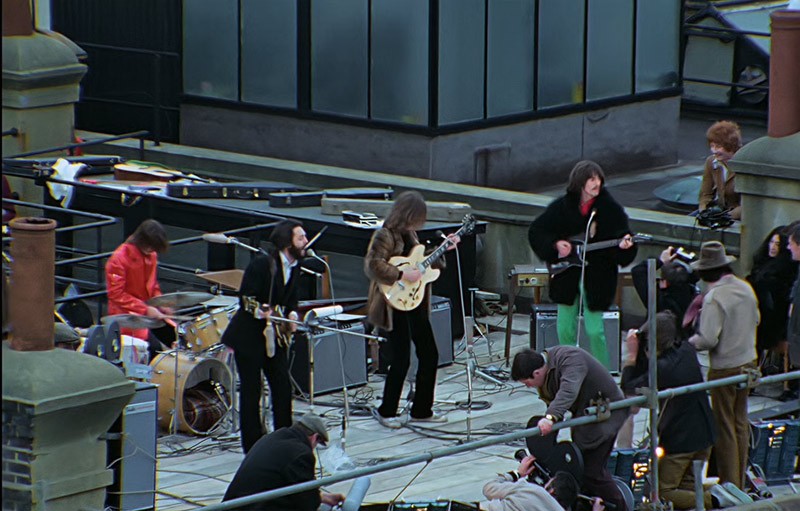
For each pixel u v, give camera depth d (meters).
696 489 19.72
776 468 22.66
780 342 24.72
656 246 30.23
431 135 38.81
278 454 17.00
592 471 19.11
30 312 18.19
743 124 50.78
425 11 38.53
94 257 26.14
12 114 36.12
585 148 42.84
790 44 26.45
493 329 31.06
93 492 18.67
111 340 20.73
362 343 27.38
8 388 17.78
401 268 24.05
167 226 32.50
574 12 41.81
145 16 43.12
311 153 41.19
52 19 44.12
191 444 24.33
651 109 44.50
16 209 35.16
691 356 20.39
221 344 25.05
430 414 25.09
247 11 41.62
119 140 39.59
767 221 27.08
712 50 51.16
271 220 30.48
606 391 18.94
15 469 18.03
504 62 40.34
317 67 40.78
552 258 24.95
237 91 42.25
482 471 22.45
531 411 25.86
